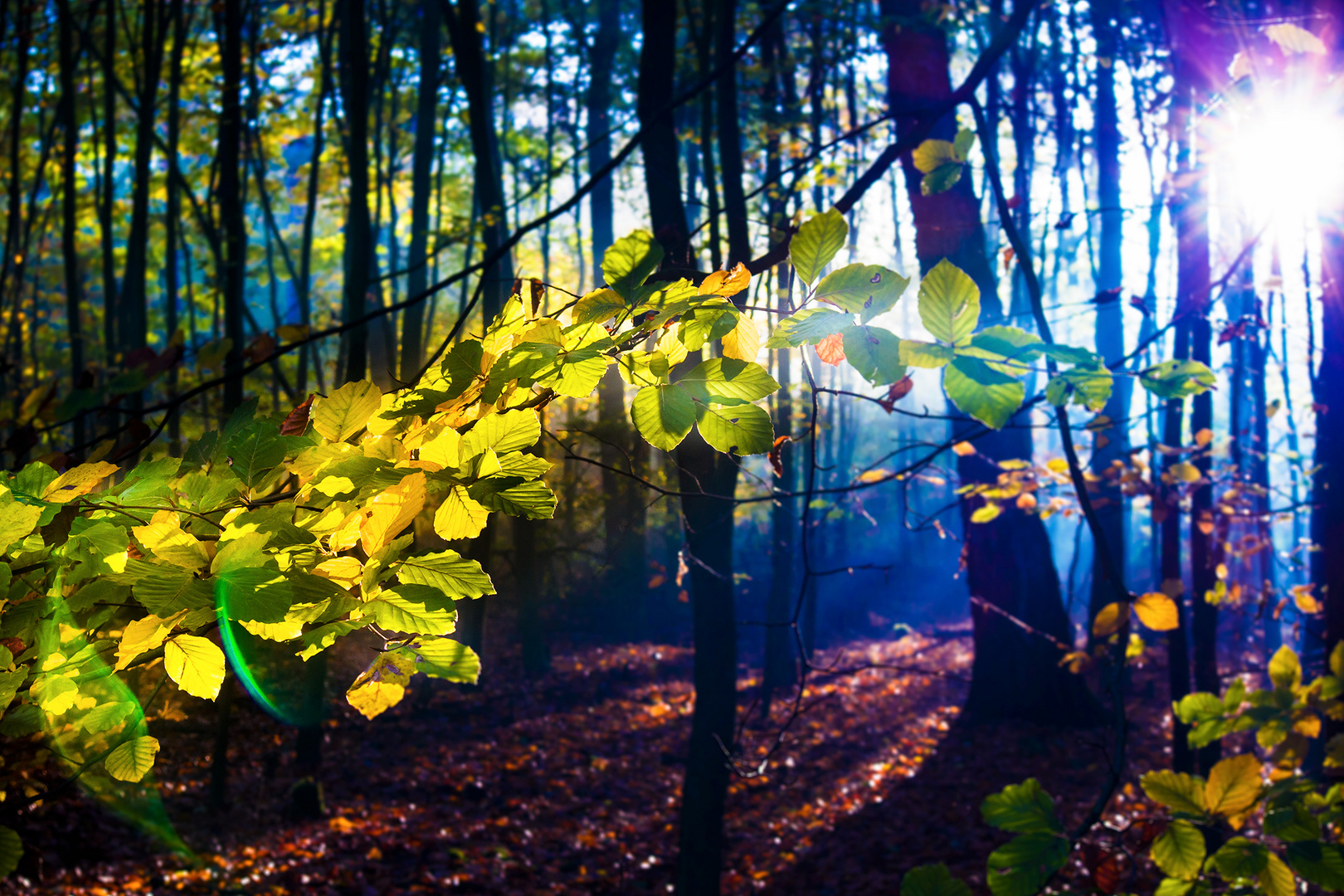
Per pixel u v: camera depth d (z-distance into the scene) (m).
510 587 16.91
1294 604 5.68
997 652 11.91
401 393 1.08
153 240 17.89
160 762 6.88
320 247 20.44
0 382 10.03
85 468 1.04
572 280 21.62
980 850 8.20
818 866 8.19
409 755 10.57
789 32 13.03
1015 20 2.51
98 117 15.05
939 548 26.00
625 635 18.03
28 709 1.17
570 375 1.03
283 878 7.30
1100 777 9.90
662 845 9.03
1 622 1.01
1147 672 13.46
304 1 14.41
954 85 15.25
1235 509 6.97
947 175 2.15
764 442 1.05
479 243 11.70
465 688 13.27
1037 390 2.39
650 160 5.01
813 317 1.04
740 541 22.73
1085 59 12.65
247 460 1.04
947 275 1.09
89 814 7.05
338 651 9.95
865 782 10.19
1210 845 3.61
